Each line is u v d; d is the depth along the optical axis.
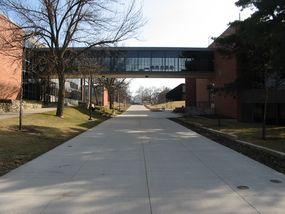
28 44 42.06
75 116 38.09
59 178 10.44
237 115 44.53
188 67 62.31
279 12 21.67
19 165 12.44
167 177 10.66
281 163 13.42
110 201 8.12
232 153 15.77
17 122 24.36
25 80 51.19
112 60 60.94
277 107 40.06
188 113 62.91
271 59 24.19
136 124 34.50
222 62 56.44
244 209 7.57
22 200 8.18
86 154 15.02
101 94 91.69
